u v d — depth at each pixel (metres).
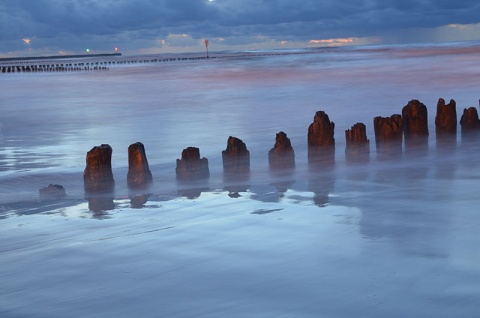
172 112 19.56
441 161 8.94
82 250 5.14
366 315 3.53
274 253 4.75
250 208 6.42
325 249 4.78
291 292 3.93
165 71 59.44
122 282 4.31
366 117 15.98
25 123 17.83
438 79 29.31
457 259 4.39
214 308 3.76
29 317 3.79
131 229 5.79
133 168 7.86
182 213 6.38
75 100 26.56
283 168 8.70
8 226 6.14
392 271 4.20
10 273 4.64
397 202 6.37
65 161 10.87
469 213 5.77
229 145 8.49
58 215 6.57
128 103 24.00
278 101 21.77
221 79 40.06
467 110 10.63
